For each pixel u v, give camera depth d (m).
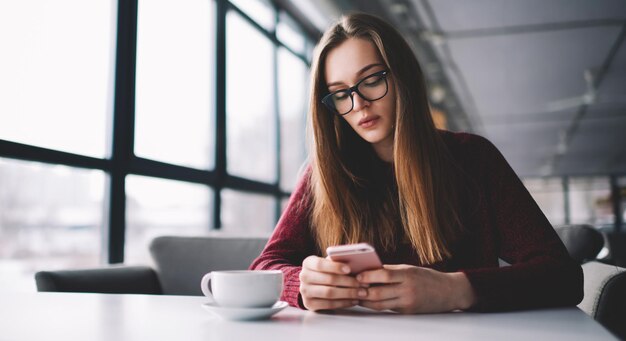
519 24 4.36
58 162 1.84
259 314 0.63
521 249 0.90
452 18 4.23
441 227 0.99
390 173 1.07
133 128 2.21
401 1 3.89
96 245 2.07
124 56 2.18
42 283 1.27
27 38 1.78
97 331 0.58
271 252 1.02
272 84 3.79
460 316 0.67
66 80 1.93
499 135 8.69
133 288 1.47
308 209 1.07
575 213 10.54
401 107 0.99
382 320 0.65
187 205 2.68
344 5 3.67
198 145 2.82
